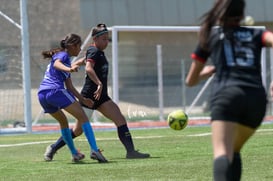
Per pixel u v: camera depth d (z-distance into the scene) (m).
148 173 23.39
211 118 14.29
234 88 14.05
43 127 52.75
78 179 22.50
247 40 14.50
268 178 21.53
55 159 29.27
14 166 27.00
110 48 55.03
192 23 65.56
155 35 65.00
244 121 14.27
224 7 14.34
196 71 14.65
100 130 48.09
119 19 64.94
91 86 28.34
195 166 24.86
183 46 64.31
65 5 63.03
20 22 48.78
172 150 31.42
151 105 60.19
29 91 46.69
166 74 60.97
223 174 13.67
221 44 14.41
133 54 60.88
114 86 49.41
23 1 45.97
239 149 15.16
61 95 26.73
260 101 14.16
